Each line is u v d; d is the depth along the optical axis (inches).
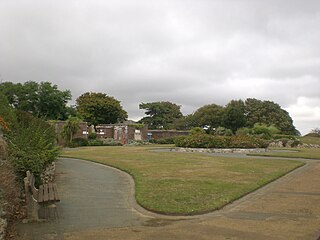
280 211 339.9
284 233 265.0
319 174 628.4
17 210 325.4
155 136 2603.3
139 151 1248.2
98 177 597.0
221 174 597.3
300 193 439.5
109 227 286.0
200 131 1984.5
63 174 637.3
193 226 287.6
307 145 1870.1
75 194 438.9
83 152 1205.7
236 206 363.6
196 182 505.7
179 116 3973.9
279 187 486.3
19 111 674.8
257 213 332.2
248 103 3444.9
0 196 256.7
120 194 439.8
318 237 254.5
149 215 327.9
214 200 380.2
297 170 687.1
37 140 492.7
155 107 3892.7
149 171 641.6
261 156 1037.8
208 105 3415.4
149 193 420.8
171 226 288.5
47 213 334.6
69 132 1708.9
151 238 255.3
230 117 2790.4
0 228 240.8
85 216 323.3
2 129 460.4
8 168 339.6
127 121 3472.0
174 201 375.2
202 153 1158.3
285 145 1838.1
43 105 2556.6
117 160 881.5
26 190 294.4
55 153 546.6
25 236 259.6
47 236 259.9
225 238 253.9
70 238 255.3
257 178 553.0
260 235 260.4
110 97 3257.9
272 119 3324.3
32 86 2541.8
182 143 1321.4
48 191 339.6
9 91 2401.6
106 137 2397.9
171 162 810.8
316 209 348.2
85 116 3011.8
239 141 1278.3
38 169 416.2
